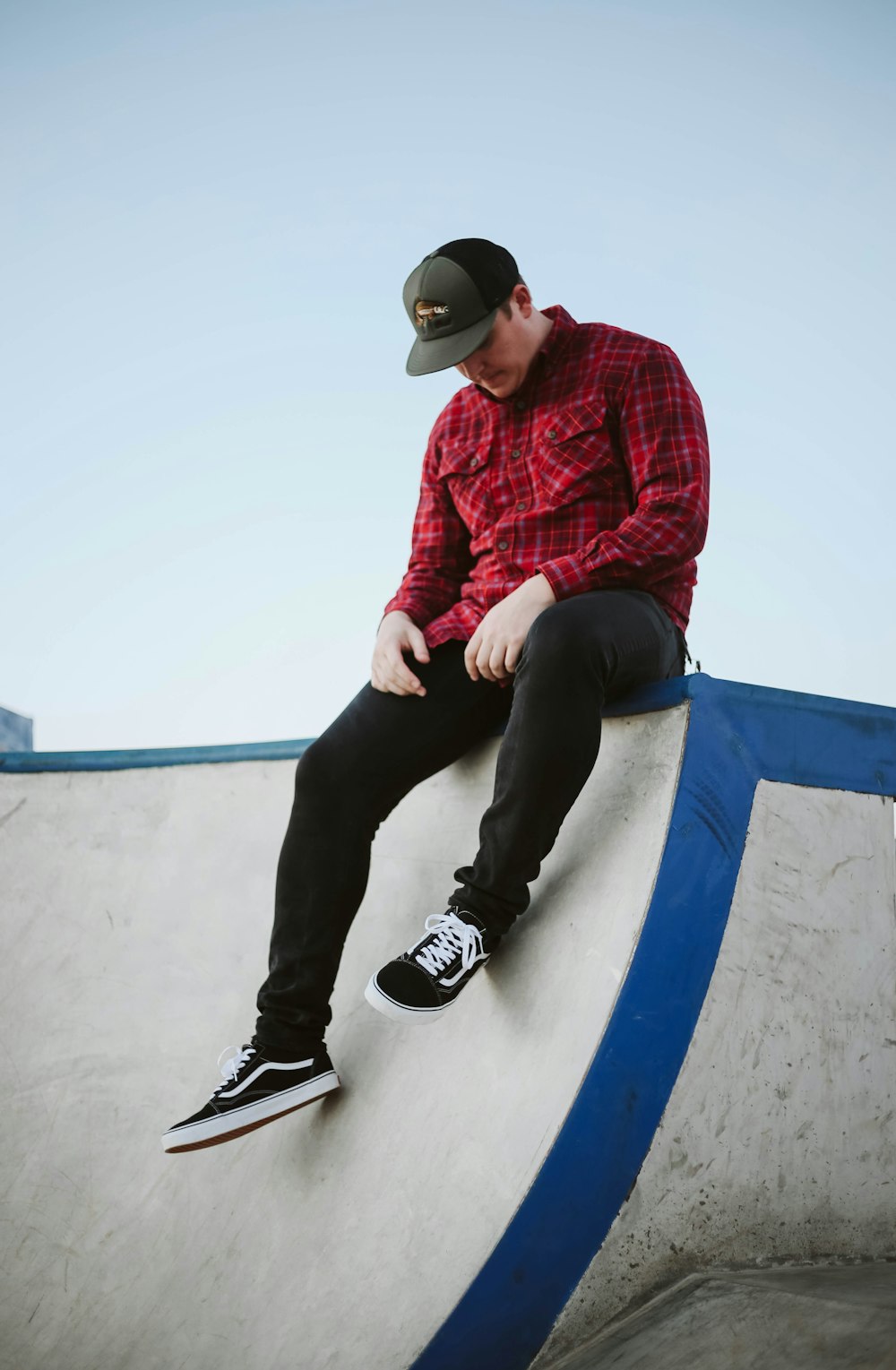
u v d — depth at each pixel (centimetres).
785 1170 146
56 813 267
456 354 170
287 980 164
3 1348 189
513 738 148
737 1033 145
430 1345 125
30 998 242
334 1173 162
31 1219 208
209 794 249
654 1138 136
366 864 169
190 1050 211
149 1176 197
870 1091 156
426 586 195
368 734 171
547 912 158
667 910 142
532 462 179
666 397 172
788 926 153
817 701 163
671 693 154
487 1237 130
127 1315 177
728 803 151
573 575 160
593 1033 137
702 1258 138
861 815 165
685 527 164
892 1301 117
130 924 240
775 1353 112
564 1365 125
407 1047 166
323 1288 148
